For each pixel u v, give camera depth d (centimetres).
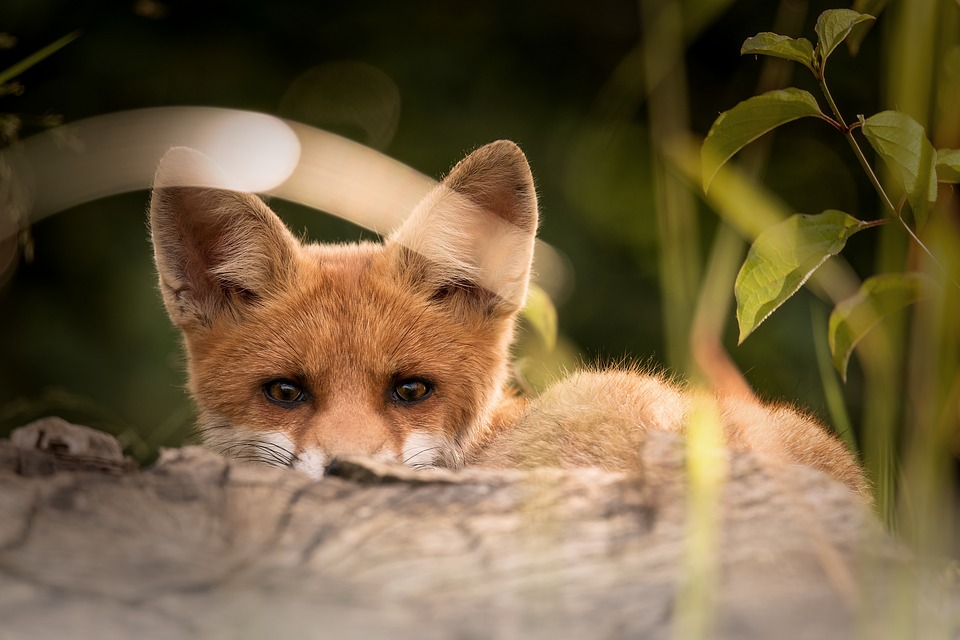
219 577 372
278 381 852
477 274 899
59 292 1538
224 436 870
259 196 920
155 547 389
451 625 353
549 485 454
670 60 449
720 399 760
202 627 343
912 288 564
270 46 1639
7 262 1414
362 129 1606
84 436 498
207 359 888
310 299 877
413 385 862
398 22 1662
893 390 439
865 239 1566
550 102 1655
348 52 1648
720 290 426
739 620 358
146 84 1566
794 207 1577
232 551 391
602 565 395
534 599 368
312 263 908
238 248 895
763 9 1616
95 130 1029
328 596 367
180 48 1595
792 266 539
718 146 535
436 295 912
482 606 365
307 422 833
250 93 1597
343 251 994
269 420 848
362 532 414
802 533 411
